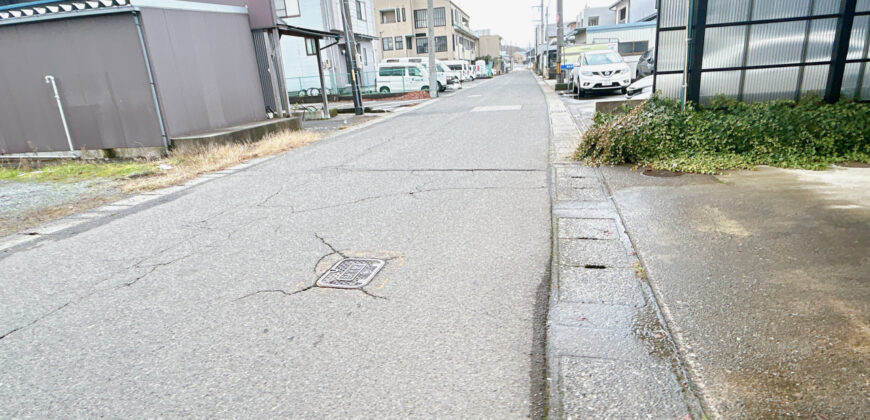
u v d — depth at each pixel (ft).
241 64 33.32
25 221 15.67
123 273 10.90
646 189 15.11
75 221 15.43
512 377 6.54
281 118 36.45
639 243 10.71
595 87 50.21
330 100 80.53
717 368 6.35
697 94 21.91
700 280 8.75
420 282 9.56
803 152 17.54
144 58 25.21
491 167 19.70
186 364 7.26
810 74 20.94
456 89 90.22
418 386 6.47
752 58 21.26
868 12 19.40
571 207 13.85
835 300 7.67
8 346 8.08
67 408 6.42
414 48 154.71
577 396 6.08
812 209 11.97
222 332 8.11
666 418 5.60
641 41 77.30
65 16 24.81
